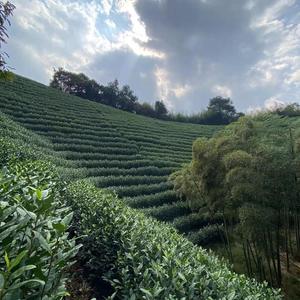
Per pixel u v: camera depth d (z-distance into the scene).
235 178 8.79
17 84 37.44
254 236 8.43
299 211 10.48
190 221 13.78
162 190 17.23
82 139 24.73
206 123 69.06
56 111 31.16
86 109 37.50
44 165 7.20
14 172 4.82
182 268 3.13
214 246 12.23
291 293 8.77
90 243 4.60
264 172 8.64
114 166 20.09
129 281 3.23
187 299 2.66
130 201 14.54
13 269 1.67
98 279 4.41
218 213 11.81
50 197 2.17
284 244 10.62
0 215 1.87
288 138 10.40
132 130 32.81
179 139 34.75
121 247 3.97
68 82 70.38
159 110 71.44
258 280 9.26
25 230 1.91
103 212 5.07
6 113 24.67
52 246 1.97
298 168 8.89
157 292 2.49
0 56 5.50
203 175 10.33
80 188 6.67
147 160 22.16
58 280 1.90
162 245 3.83
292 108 29.86
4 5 5.19
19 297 1.47
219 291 2.97
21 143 14.77
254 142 9.95
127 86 74.88
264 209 8.33
